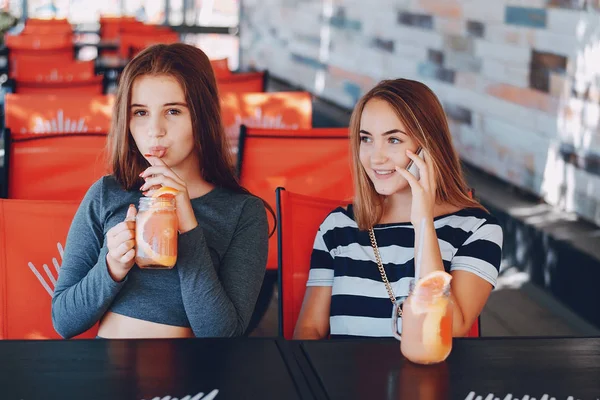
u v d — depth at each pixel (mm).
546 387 1384
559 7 4203
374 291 1954
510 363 1479
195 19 13922
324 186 2943
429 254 1829
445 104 5766
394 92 1960
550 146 4359
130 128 1924
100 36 10391
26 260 2059
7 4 13820
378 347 1539
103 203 1938
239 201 1982
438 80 5871
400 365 1455
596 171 3930
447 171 1993
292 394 1334
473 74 5273
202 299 1795
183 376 1387
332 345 1542
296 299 2133
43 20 10023
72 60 6160
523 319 3609
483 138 5176
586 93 3990
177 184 1771
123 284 1801
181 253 1793
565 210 4254
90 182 2699
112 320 1870
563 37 4180
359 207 2021
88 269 1929
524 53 4590
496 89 4957
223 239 1947
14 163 2656
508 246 4293
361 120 1988
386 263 1972
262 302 2693
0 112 5215
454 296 1901
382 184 1961
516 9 4656
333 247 2059
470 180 5039
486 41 5066
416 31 6238
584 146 4031
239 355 1483
